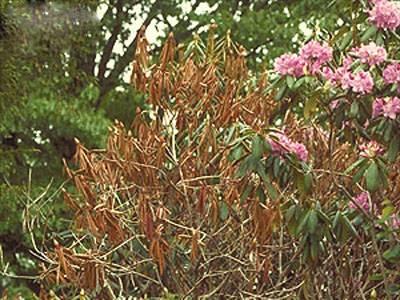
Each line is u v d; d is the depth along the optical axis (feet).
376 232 13.32
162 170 14.56
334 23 27.81
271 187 12.05
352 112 11.78
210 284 14.29
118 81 35.27
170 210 14.62
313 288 13.78
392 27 12.35
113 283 14.66
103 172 14.85
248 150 12.09
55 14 26.23
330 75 12.02
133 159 14.75
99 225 14.14
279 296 14.17
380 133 11.82
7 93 26.96
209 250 14.34
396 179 13.32
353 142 13.69
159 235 13.41
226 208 13.92
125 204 14.69
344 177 13.61
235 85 15.42
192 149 14.76
